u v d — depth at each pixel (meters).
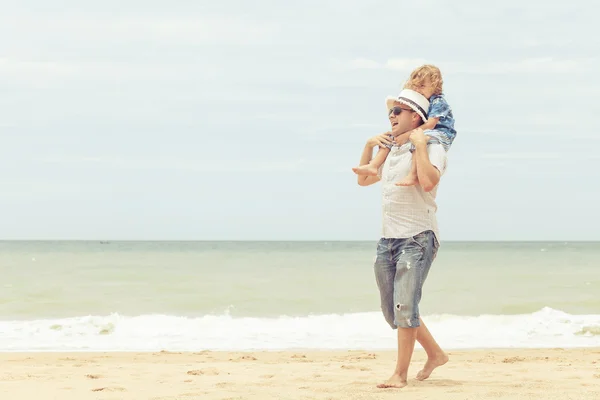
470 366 6.41
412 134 3.86
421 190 3.97
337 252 57.59
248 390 4.32
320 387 4.37
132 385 4.75
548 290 19.94
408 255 3.94
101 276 23.44
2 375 5.53
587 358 7.55
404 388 4.04
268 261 35.81
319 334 10.69
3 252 56.44
